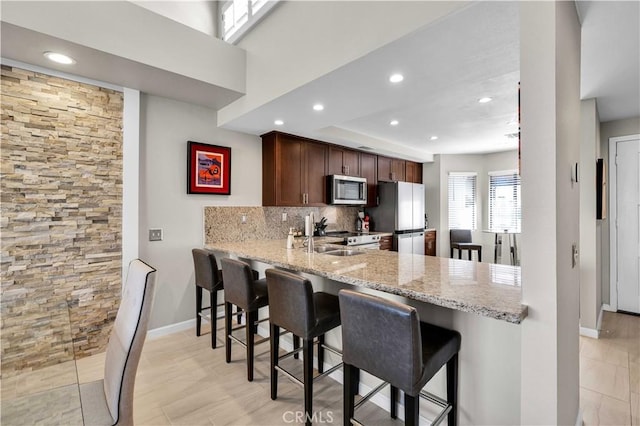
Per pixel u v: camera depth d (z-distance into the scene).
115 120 2.66
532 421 1.28
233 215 3.58
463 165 5.82
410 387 1.21
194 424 1.79
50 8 1.90
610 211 3.67
